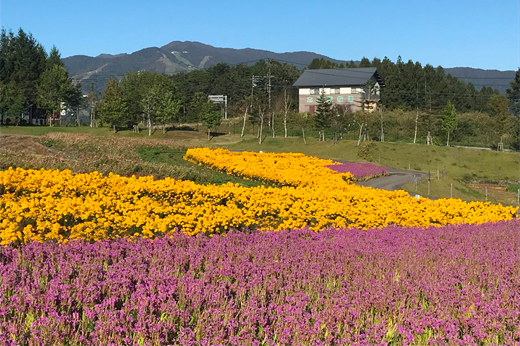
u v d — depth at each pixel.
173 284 7.88
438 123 72.19
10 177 15.55
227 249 10.47
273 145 64.81
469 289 8.90
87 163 23.69
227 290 8.04
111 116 72.00
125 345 6.10
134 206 13.90
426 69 109.81
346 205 17.05
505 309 7.91
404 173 44.53
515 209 20.72
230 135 75.25
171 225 12.16
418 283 8.92
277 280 8.62
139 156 35.06
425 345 6.98
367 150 56.59
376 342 6.70
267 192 18.25
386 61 118.94
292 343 6.50
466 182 48.12
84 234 11.02
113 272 8.10
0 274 7.78
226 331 6.63
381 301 7.83
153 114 75.56
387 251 11.55
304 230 13.55
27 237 10.14
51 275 8.05
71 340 6.05
